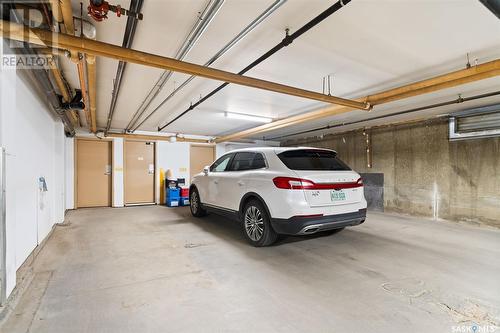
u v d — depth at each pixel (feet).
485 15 6.90
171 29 7.71
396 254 10.59
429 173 19.06
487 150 16.17
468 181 16.98
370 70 10.69
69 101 13.23
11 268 6.79
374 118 19.53
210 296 6.99
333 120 20.79
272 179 10.61
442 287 7.59
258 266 9.18
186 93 13.78
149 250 10.96
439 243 12.26
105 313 6.12
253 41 8.38
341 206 10.52
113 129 25.17
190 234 13.73
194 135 29.60
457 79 9.52
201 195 17.07
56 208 16.14
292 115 19.01
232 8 6.73
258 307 6.45
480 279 8.16
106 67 10.41
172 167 28.25
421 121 19.48
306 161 11.35
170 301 6.71
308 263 9.49
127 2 6.58
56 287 7.45
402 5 6.53
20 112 9.16
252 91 13.39
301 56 9.46
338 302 6.70
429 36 8.03
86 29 7.21
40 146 11.89
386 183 21.95
